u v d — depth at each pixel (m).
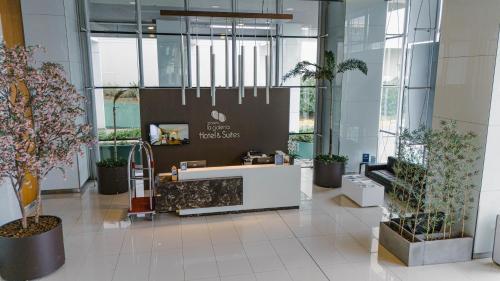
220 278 4.71
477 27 4.87
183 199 6.70
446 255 5.07
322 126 10.52
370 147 9.99
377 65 9.60
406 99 9.60
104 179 8.00
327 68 8.80
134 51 9.20
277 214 6.98
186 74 9.48
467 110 5.08
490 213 5.07
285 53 10.17
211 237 5.95
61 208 7.26
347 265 5.04
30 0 7.45
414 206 5.60
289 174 7.13
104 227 6.33
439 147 4.96
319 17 10.01
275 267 4.99
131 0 8.99
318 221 6.62
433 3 8.95
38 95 4.18
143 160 8.46
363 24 9.30
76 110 4.54
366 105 9.73
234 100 8.70
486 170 4.92
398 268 4.96
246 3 9.65
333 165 8.59
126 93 9.34
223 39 9.66
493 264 5.05
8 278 4.57
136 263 5.09
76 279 4.68
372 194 7.32
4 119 4.00
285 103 9.02
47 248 4.68
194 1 9.34
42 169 4.32
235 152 8.89
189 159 8.64
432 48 8.73
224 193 6.84
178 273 4.84
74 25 8.32
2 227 4.75
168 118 8.44
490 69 4.70
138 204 6.93
